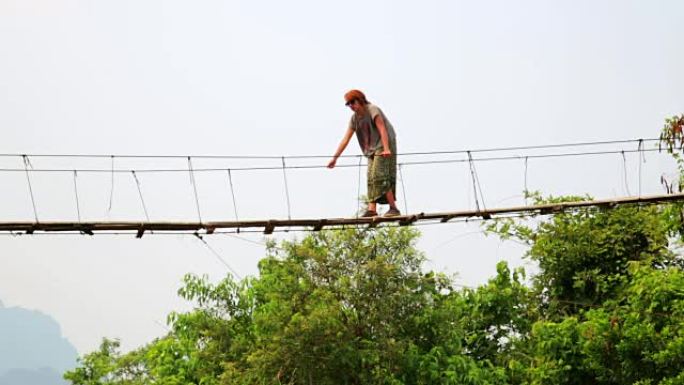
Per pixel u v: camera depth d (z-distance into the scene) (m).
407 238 16.86
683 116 15.36
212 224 10.20
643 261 17.38
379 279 16.30
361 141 11.05
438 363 16.14
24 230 9.72
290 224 10.47
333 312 15.48
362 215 10.98
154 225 10.02
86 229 9.87
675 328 14.35
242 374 16.22
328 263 16.64
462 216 10.98
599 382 15.77
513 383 17.27
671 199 11.69
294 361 15.64
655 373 14.50
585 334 15.16
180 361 18.25
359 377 15.97
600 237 18.38
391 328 16.22
